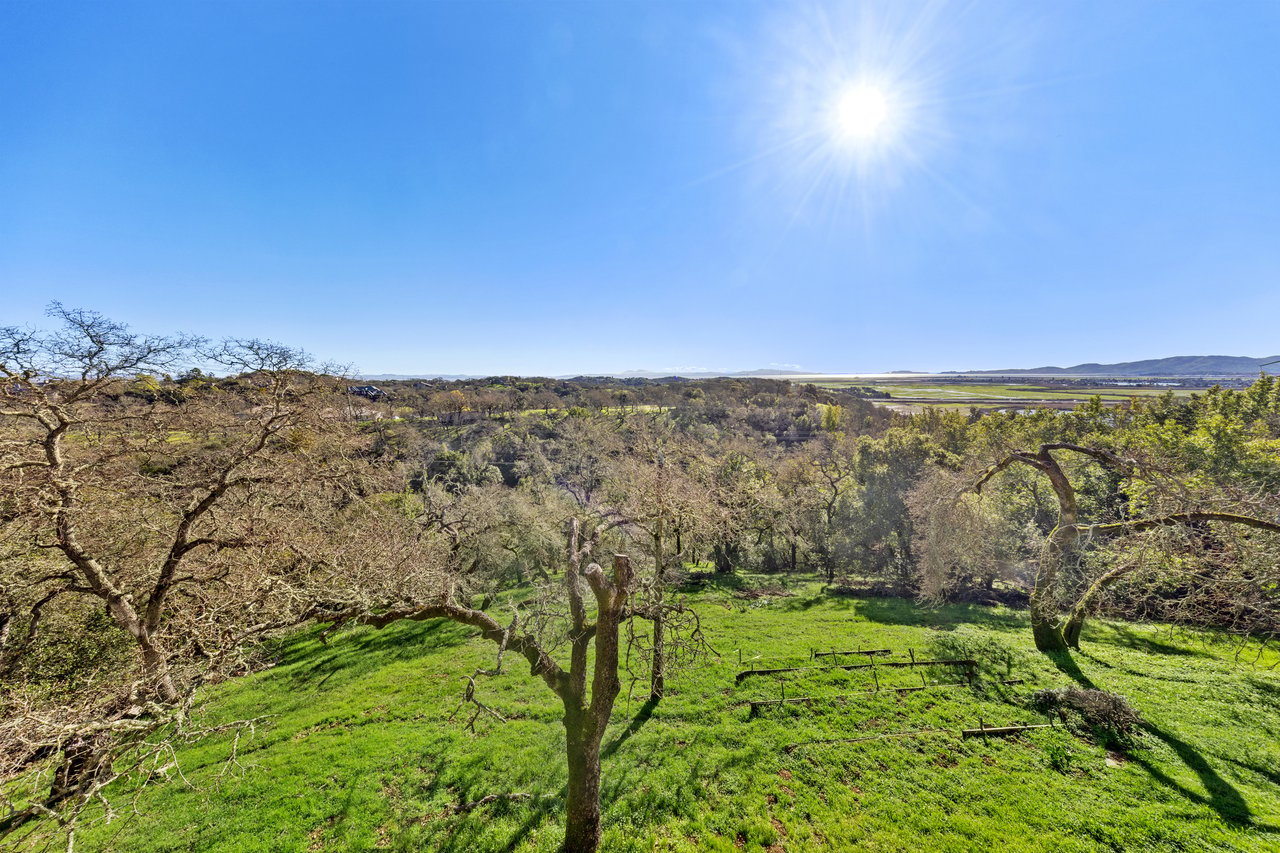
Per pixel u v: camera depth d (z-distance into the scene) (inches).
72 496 529.0
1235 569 611.5
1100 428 1847.9
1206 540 681.6
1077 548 801.6
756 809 458.3
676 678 716.0
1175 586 720.3
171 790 540.4
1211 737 503.8
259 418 620.1
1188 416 1770.4
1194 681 628.7
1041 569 795.4
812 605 1198.3
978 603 1154.7
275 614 454.3
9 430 539.2
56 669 641.0
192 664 403.9
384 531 740.7
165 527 600.7
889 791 468.8
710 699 653.9
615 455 2118.6
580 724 405.4
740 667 754.8
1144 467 717.9
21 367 496.1
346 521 832.9
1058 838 400.2
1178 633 823.1
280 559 598.2
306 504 721.6
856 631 933.8
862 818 439.5
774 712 613.3
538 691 722.8
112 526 634.2
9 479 500.4
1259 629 805.2
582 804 402.9
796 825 437.7
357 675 858.8
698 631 532.7
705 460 1429.6
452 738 607.2
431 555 772.0
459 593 1001.5
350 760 572.7
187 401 703.7
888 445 1772.9
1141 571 698.8
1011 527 1227.2
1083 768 478.3
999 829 414.9
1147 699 585.9
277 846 447.8
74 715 358.0
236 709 767.1
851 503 1627.7
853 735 557.0
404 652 952.9
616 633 403.5
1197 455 1125.1
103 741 343.0
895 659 762.2
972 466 977.5
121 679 457.7
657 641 651.5
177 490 614.2
